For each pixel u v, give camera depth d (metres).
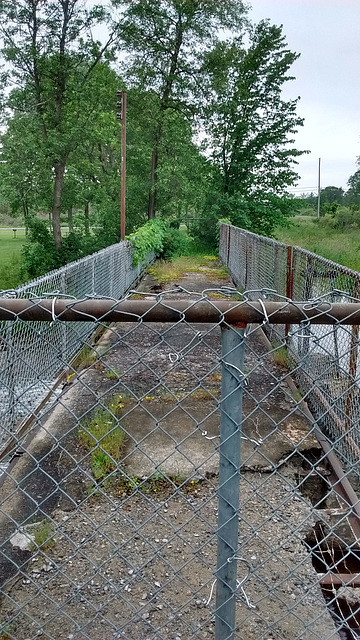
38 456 3.55
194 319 1.39
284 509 2.99
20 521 2.85
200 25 20.14
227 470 1.51
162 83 20.91
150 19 19.84
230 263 13.29
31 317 1.36
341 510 2.98
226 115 23.28
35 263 20.20
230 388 1.46
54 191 20.64
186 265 15.62
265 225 24.89
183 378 5.18
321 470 3.43
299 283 5.08
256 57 23.92
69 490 3.17
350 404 3.24
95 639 2.06
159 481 3.28
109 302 1.36
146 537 2.72
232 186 24.62
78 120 19.75
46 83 19.47
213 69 20.80
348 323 1.42
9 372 3.32
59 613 2.19
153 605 2.24
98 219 22.98
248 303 1.40
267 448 3.67
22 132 18.81
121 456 3.56
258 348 6.11
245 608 2.22
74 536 2.73
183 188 20.70
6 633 2.01
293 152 24.72
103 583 2.38
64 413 4.24
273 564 2.52
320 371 3.92
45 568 2.48
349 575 2.45
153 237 14.38
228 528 1.55
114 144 22.73
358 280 3.30
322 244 22.92
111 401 4.51
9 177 19.30
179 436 3.87
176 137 20.59
